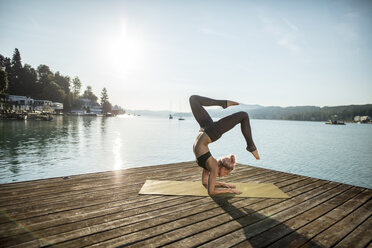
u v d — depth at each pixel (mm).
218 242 2176
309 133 56469
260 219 2717
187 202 3225
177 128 58031
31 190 3584
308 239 2273
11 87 84000
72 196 3357
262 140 35656
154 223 2551
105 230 2369
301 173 13867
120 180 4273
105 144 22328
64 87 118938
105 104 155625
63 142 22562
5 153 16016
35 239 2162
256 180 4551
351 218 2799
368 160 18219
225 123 3256
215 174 3420
